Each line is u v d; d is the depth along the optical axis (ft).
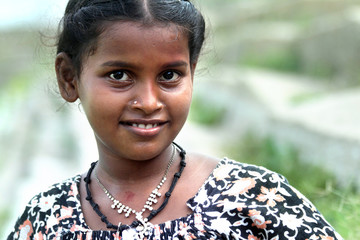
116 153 6.59
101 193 7.01
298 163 23.17
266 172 6.65
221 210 6.37
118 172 6.91
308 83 41.29
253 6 73.31
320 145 22.94
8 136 45.01
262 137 31.76
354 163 20.04
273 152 27.22
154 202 6.66
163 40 6.15
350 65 40.29
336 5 61.05
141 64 6.15
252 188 6.48
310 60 46.65
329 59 43.45
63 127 44.60
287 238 6.21
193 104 51.08
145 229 6.39
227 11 75.87
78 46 6.62
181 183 6.73
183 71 6.42
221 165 6.81
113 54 6.19
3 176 32.50
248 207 6.33
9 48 97.76
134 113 6.29
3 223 24.22
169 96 6.33
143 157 6.41
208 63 11.51
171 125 6.46
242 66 53.26
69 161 33.96
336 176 20.30
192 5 6.75
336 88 38.04
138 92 6.25
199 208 6.43
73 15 6.64
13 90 78.95
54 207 7.18
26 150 38.60
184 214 6.49
